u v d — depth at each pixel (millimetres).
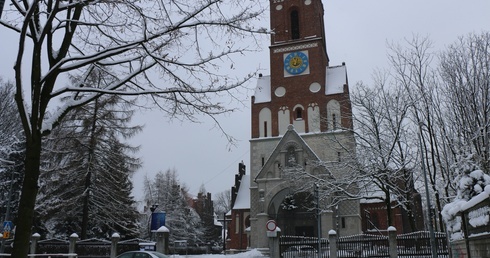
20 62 7902
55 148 31078
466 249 11773
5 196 36938
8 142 40625
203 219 77188
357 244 25719
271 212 41469
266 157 46125
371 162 30656
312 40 49156
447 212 14430
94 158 31266
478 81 22109
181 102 10031
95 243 26234
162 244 24469
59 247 26156
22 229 7637
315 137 44688
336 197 32875
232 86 9961
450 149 23094
